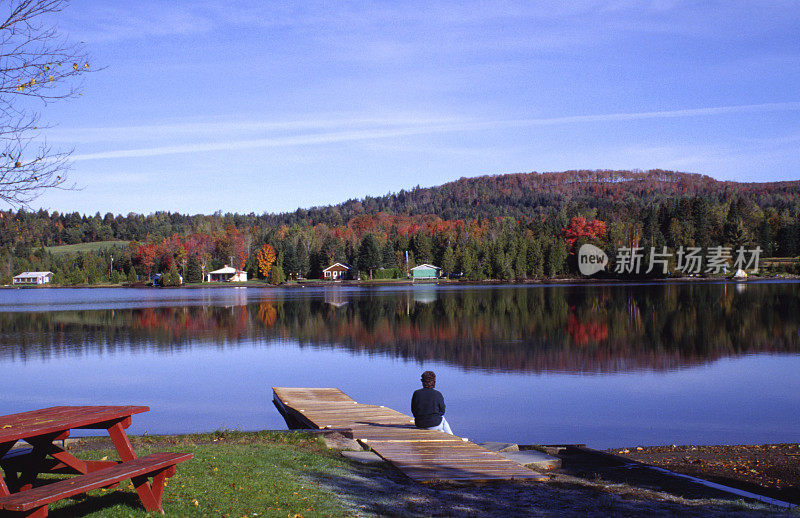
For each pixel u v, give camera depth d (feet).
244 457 26.68
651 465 30.60
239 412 54.13
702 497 23.17
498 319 139.03
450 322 134.10
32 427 17.37
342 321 141.18
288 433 33.83
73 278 449.48
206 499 19.86
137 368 79.92
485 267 396.98
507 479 24.63
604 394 60.23
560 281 365.40
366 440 32.24
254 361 86.07
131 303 216.33
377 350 95.35
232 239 505.25
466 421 49.26
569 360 82.79
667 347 94.43
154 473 18.20
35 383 69.15
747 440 43.37
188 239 509.76
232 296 265.54
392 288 328.08
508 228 562.25
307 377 72.79
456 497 21.83
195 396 61.57
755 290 238.07
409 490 22.74
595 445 41.88
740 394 59.82
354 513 19.30
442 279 415.85
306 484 22.68
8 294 315.17
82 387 66.74
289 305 197.36
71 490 14.48
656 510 20.84
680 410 53.11
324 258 455.22
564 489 23.72
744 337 105.50
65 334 120.37
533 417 50.65
